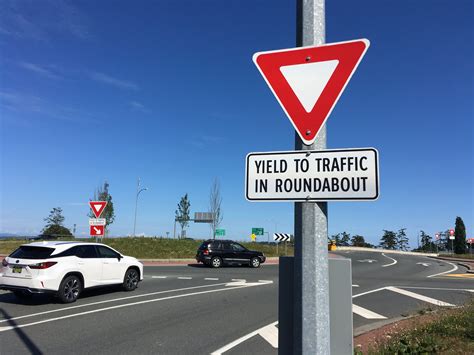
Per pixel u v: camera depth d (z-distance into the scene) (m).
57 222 53.12
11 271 11.15
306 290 2.63
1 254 26.55
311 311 2.59
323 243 2.69
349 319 2.81
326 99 2.79
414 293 14.01
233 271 21.45
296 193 2.76
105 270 12.62
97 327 8.55
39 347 7.07
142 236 38.91
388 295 13.55
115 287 14.37
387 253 56.50
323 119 2.78
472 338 6.62
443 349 6.05
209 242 24.08
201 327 8.65
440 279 19.05
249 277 18.41
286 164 2.81
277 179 2.82
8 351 6.82
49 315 9.69
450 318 7.98
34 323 8.85
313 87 2.83
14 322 8.94
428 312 9.93
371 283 17.22
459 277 20.28
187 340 7.62
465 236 63.88
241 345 7.30
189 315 9.87
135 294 13.01
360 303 11.91
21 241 39.03
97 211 17.91
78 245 12.10
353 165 2.68
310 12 2.90
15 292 11.30
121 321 9.14
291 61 2.88
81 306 10.86
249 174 2.88
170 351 6.92
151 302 11.58
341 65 2.79
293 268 3.02
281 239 34.56
